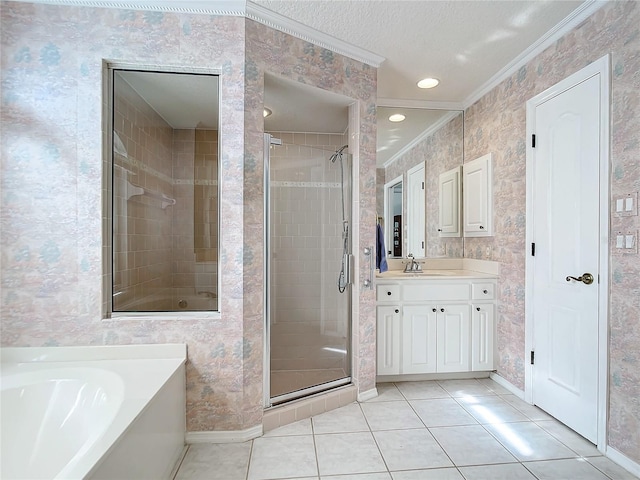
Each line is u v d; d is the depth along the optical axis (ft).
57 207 6.41
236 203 6.75
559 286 7.39
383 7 6.63
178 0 6.47
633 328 5.78
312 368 8.24
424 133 11.13
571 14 6.75
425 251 11.16
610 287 6.19
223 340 6.74
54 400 5.63
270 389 7.55
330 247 8.43
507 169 9.14
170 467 5.81
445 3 6.50
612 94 6.14
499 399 8.53
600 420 6.36
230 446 6.57
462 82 9.80
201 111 7.12
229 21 6.72
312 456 6.25
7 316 6.38
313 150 8.23
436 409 8.01
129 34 6.52
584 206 6.74
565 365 7.24
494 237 9.75
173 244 7.11
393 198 11.03
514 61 8.58
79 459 3.54
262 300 7.08
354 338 8.61
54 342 6.47
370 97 8.63
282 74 7.25
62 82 6.40
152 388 5.30
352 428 7.20
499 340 9.53
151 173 7.11
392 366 9.27
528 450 6.41
